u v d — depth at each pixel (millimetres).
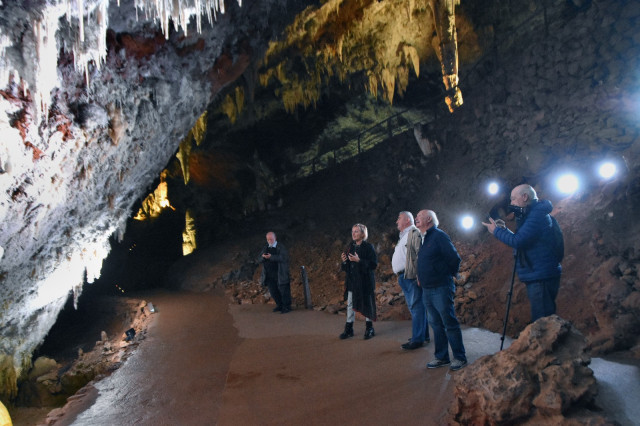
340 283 11820
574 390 3359
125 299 14273
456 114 13570
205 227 20797
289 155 19797
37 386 10539
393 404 4465
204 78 8438
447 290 5008
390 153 16484
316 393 5055
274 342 7582
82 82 6156
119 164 8094
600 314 5508
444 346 5215
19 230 6863
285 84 16750
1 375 9961
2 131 5340
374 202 14938
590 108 9438
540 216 4414
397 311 8453
